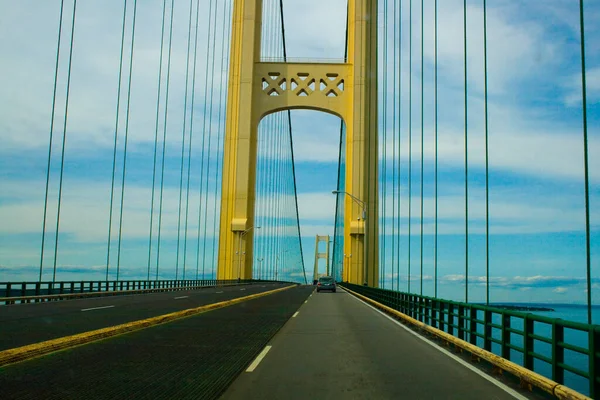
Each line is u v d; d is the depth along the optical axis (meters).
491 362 8.73
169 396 6.72
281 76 72.38
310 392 7.12
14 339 11.43
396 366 9.19
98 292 33.22
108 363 8.99
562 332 6.87
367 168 67.56
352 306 27.83
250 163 71.19
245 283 68.31
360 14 70.75
